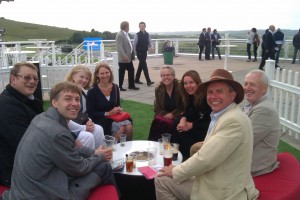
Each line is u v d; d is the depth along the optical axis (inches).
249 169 99.7
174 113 192.1
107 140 141.3
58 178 99.6
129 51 363.3
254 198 102.3
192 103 181.9
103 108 194.2
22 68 124.4
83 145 146.8
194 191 103.9
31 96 134.0
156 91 199.2
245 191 98.3
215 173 98.2
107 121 188.9
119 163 134.9
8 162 115.5
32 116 123.5
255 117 123.0
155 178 118.0
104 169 114.0
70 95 105.7
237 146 95.6
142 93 360.2
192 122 180.2
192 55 799.1
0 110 115.9
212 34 703.7
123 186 137.6
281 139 212.4
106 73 192.5
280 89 224.7
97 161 114.4
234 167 97.0
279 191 111.0
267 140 124.3
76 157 104.1
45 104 319.6
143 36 390.3
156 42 807.1
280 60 673.6
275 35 588.4
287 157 138.5
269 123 122.6
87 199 106.4
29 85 126.5
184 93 182.2
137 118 263.3
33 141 97.3
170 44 826.8
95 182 109.6
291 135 220.5
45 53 529.0
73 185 105.2
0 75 301.1
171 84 194.4
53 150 97.1
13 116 116.0
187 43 826.2
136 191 139.1
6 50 494.3
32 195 96.0
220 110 103.7
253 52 716.7
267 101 128.0
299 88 204.5
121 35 355.3
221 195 96.8
